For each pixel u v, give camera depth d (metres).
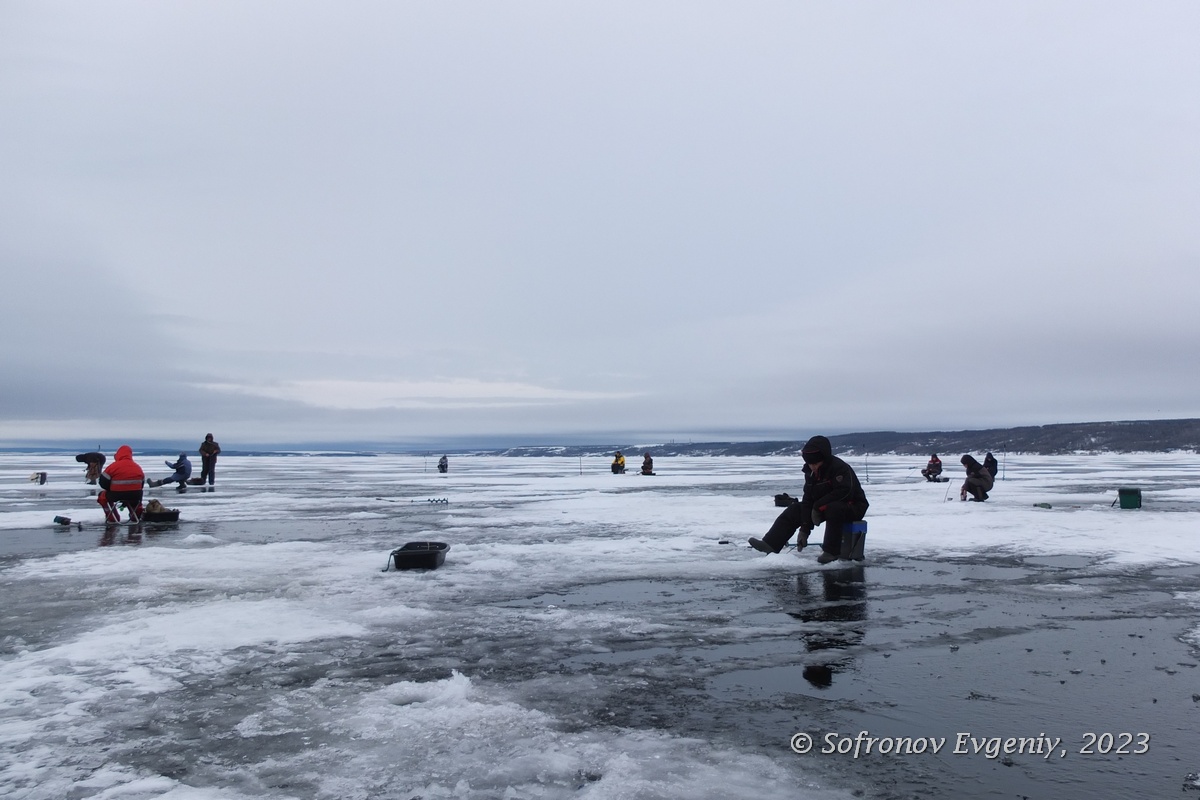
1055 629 7.08
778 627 7.18
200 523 17.03
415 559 10.33
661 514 18.78
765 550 11.67
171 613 7.75
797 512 11.55
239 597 8.61
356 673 5.73
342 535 14.60
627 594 8.81
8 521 17.19
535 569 10.54
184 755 4.22
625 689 5.34
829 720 4.71
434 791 3.76
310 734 4.51
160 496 26.45
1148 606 8.13
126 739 4.45
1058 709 4.89
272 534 14.77
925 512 18.80
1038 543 13.03
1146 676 5.61
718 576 10.02
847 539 11.10
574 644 6.56
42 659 6.09
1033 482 34.88
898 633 6.95
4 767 4.06
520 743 4.36
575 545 12.97
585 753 4.21
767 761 4.09
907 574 10.14
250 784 3.84
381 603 8.28
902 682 5.47
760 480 37.94
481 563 10.84
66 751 4.28
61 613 7.76
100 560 11.26
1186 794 3.71
